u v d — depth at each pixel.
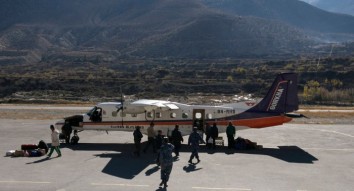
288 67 169.88
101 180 23.48
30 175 24.42
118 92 131.38
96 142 36.28
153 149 31.47
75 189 21.70
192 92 132.75
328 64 166.38
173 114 35.22
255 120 34.91
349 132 43.44
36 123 50.25
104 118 35.84
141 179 23.72
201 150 32.44
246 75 157.25
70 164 27.31
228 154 30.92
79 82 141.12
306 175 24.97
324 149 33.44
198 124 34.94
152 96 122.44
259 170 26.06
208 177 24.27
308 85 132.00
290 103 34.59
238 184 22.88
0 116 59.53
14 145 34.38
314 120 56.16
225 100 102.50
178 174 24.89
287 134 41.72
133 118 35.56
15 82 136.62
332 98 116.44
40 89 133.00
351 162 28.64
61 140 36.03
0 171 25.31
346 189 22.09
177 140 29.73
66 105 83.44
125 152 31.64
